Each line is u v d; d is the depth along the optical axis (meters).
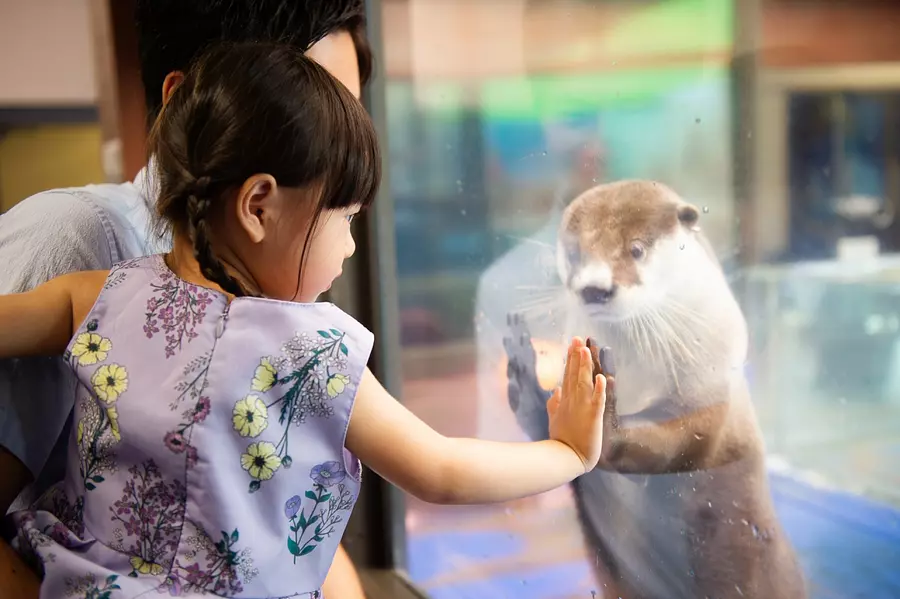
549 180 0.98
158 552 0.58
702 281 0.84
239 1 0.74
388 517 1.26
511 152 1.03
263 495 0.59
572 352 0.74
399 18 1.17
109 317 0.62
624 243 0.87
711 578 0.88
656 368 0.86
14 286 0.70
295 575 0.61
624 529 0.91
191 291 0.61
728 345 0.84
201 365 0.58
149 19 0.78
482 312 1.10
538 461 0.67
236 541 0.58
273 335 0.59
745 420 0.85
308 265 0.61
